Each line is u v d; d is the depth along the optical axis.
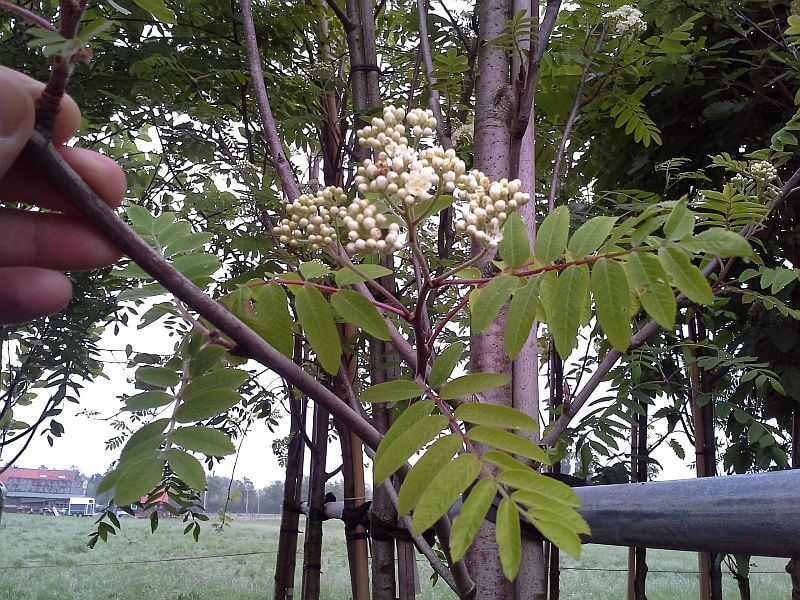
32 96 0.72
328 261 2.06
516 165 1.75
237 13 2.97
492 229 1.06
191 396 0.85
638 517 1.25
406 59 3.19
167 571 3.79
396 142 1.08
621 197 2.55
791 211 2.86
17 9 0.71
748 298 2.04
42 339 2.67
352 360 2.82
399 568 2.54
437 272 2.35
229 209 2.62
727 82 2.90
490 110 1.86
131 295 0.99
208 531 4.23
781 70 2.93
